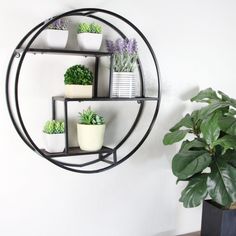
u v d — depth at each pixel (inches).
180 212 67.1
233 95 69.3
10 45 48.7
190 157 51.9
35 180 52.7
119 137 59.2
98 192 58.3
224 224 55.5
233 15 67.4
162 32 60.5
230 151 53.7
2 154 49.9
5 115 49.4
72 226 56.7
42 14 50.3
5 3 47.8
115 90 52.9
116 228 60.9
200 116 52.4
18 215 52.1
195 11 63.1
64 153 49.0
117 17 52.2
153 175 63.3
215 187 50.1
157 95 61.3
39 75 51.3
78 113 54.9
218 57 67.0
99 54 49.8
